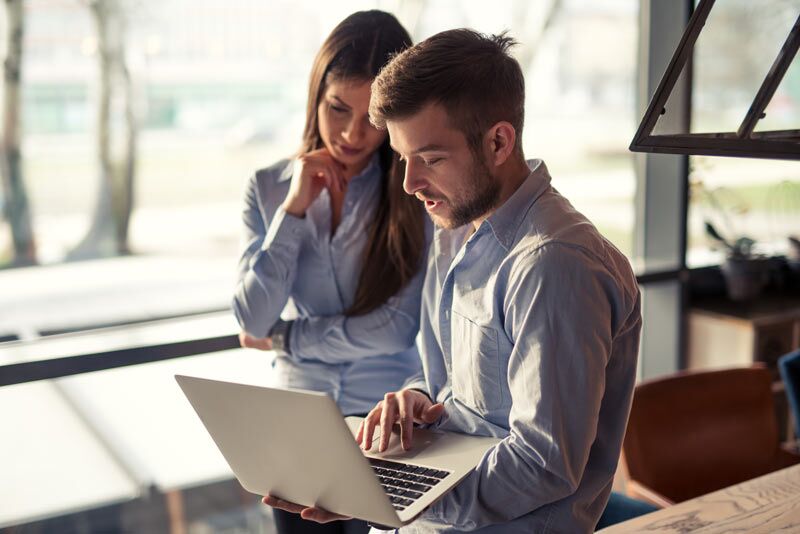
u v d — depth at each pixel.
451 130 1.13
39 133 2.79
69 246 2.88
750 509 1.48
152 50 2.90
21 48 2.73
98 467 2.85
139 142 2.93
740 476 2.27
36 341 2.64
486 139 1.15
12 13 2.70
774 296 3.75
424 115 1.12
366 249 1.75
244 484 1.26
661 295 3.66
